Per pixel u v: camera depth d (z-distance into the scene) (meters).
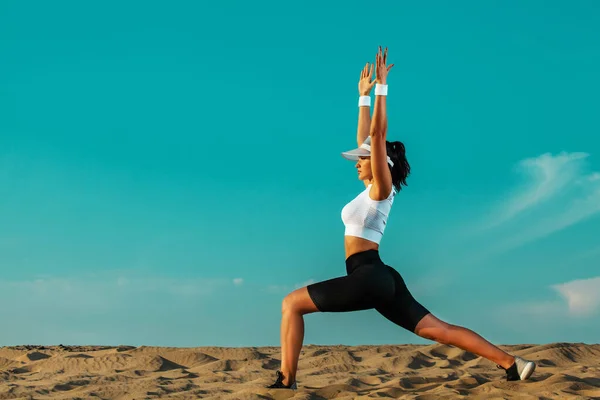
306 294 4.88
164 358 7.56
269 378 6.03
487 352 5.09
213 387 5.75
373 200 4.80
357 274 4.76
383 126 4.71
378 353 8.16
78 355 7.82
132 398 5.27
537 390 4.94
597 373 6.12
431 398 4.75
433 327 4.96
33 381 6.36
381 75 4.74
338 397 5.00
